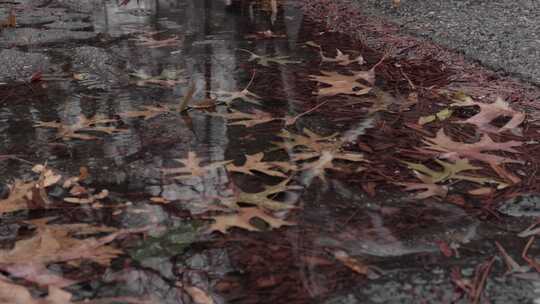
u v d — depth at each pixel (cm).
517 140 183
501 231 151
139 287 138
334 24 269
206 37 252
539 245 148
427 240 149
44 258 144
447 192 162
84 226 151
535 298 138
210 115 191
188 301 136
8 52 233
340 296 137
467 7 285
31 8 296
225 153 173
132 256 144
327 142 179
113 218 153
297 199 158
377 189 162
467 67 226
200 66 223
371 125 187
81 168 165
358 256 145
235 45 243
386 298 138
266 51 238
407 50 241
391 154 175
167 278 140
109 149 175
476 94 208
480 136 184
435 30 258
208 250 146
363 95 205
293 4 307
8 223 151
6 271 141
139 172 166
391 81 215
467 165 171
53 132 182
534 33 251
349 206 157
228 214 154
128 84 209
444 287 140
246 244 147
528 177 167
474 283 141
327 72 220
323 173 167
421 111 196
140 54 233
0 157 171
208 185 162
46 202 157
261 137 180
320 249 146
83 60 227
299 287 139
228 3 311
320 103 199
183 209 155
